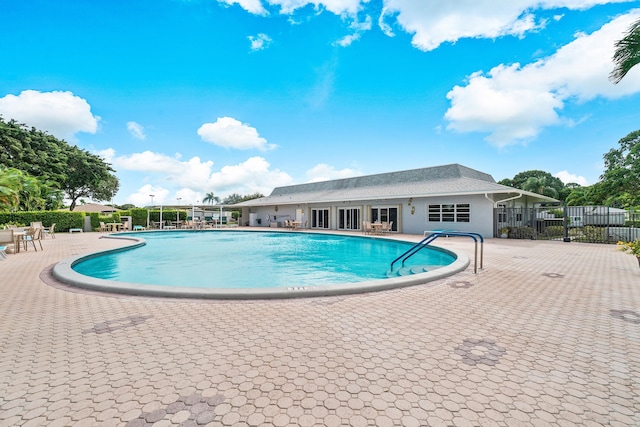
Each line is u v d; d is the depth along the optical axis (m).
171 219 31.53
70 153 28.06
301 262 10.68
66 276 5.80
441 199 18.31
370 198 20.36
